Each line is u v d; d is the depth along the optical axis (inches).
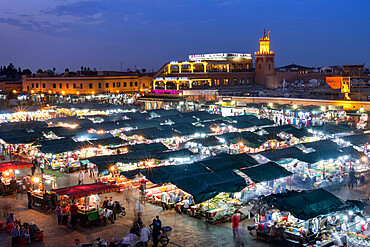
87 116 2194.9
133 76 4256.9
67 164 1445.6
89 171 1451.8
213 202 1034.1
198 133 1776.6
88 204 1011.3
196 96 3100.4
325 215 870.4
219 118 2129.7
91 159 1259.2
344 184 1242.6
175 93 3152.1
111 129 1851.6
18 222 915.4
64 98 3639.3
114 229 930.7
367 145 1553.9
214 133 1865.2
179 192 1083.9
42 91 4170.8
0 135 1659.7
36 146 1546.5
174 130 1776.6
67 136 1672.0
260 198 938.7
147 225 943.7
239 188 1016.9
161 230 854.5
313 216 807.7
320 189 905.5
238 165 1175.6
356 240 813.9
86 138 1662.2
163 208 1059.9
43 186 1168.2
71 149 1466.5
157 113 2289.6
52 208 1064.2
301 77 4133.9
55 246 837.2
